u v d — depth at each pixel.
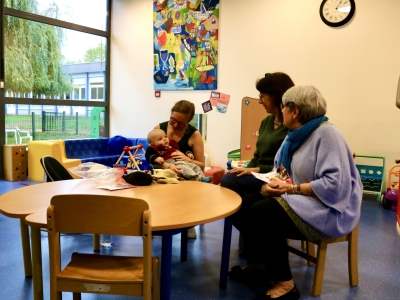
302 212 1.72
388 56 4.15
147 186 2.01
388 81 4.17
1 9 4.83
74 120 6.05
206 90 5.45
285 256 1.79
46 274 2.09
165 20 5.67
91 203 1.26
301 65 4.68
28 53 5.30
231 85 5.22
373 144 4.30
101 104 6.39
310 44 4.60
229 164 3.76
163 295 1.51
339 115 4.47
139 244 2.63
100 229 1.28
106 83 6.41
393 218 3.46
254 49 5.00
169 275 1.50
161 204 1.60
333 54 4.46
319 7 4.51
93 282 1.31
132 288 1.30
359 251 2.60
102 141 5.79
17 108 5.22
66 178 2.46
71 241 2.69
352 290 1.99
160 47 5.77
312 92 1.79
